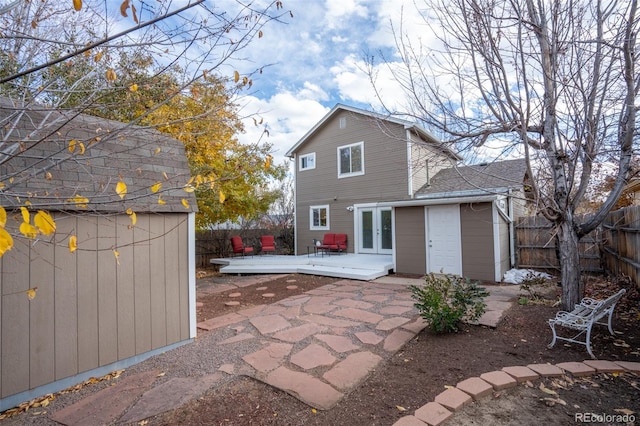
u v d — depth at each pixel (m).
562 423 2.54
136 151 4.39
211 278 10.31
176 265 4.51
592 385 3.07
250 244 15.32
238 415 2.77
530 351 3.85
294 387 3.16
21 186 3.08
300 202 15.93
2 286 3.09
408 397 2.96
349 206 13.98
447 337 4.39
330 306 6.15
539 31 4.39
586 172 4.57
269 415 2.75
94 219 3.70
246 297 7.41
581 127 4.32
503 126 4.63
